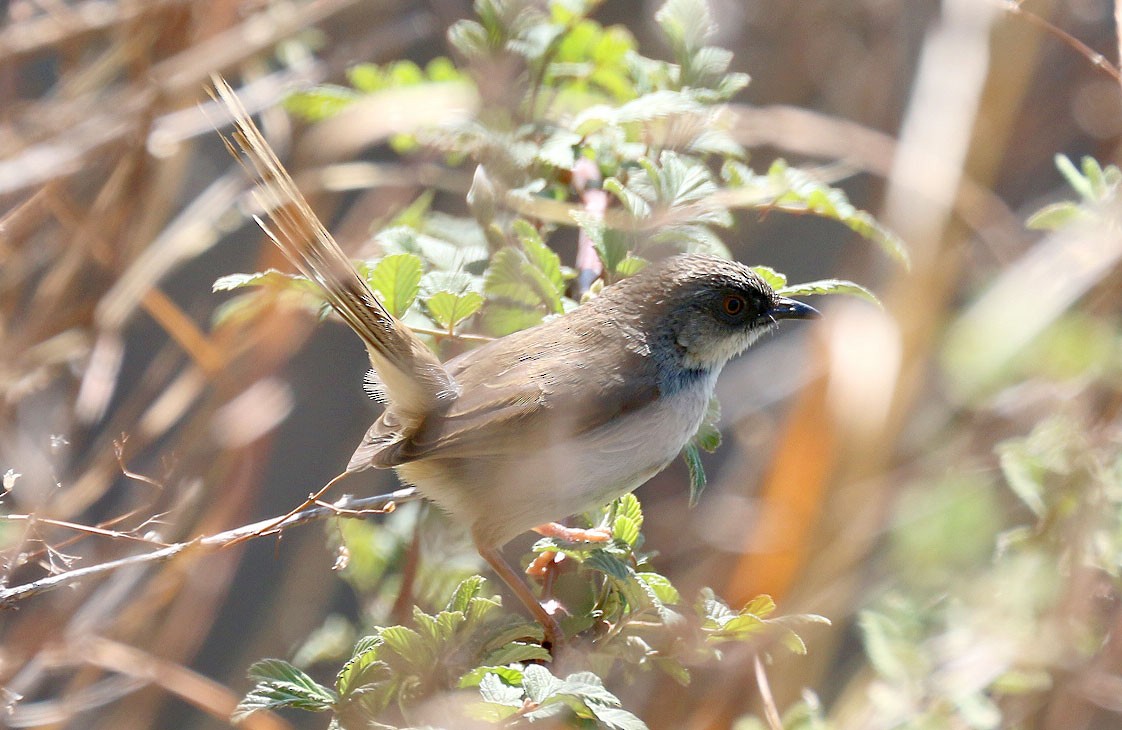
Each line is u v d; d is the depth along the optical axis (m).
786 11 14.97
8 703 9.87
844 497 10.80
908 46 14.87
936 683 8.69
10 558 7.96
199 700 10.49
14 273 11.12
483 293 8.56
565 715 6.77
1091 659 8.59
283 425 16.22
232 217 12.19
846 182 16.33
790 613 10.26
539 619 7.90
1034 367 9.22
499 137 8.90
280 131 12.17
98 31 11.54
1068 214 9.09
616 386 8.41
